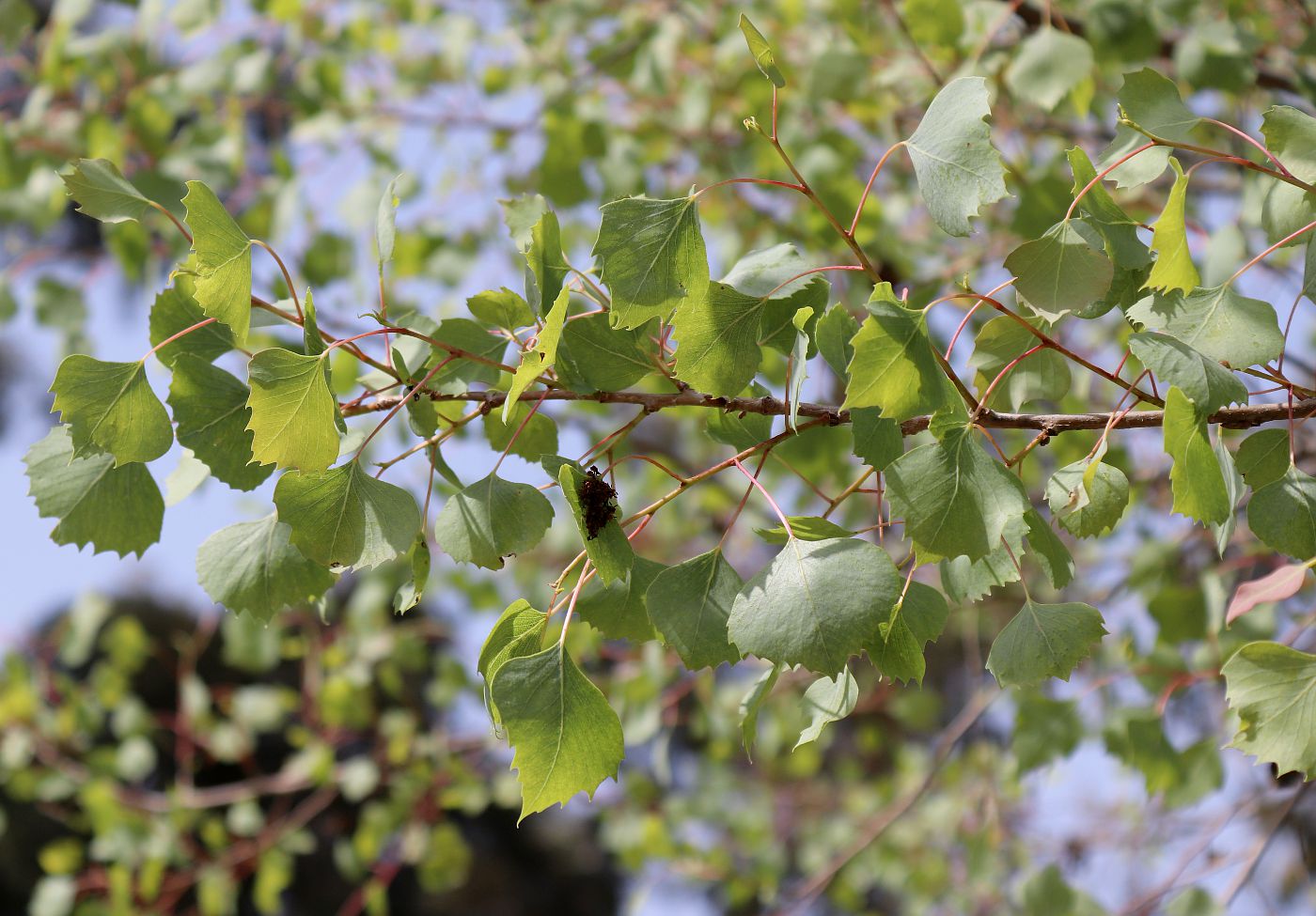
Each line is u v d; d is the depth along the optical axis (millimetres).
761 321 983
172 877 2367
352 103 2059
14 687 2371
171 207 1766
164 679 4043
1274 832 1318
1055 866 1360
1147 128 989
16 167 1872
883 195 1783
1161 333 948
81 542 983
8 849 3701
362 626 2373
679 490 963
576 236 2008
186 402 968
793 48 1821
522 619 956
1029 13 1429
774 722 2166
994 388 1008
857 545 926
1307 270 959
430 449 993
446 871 2391
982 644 2145
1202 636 1343
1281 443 970
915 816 2465
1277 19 1593
